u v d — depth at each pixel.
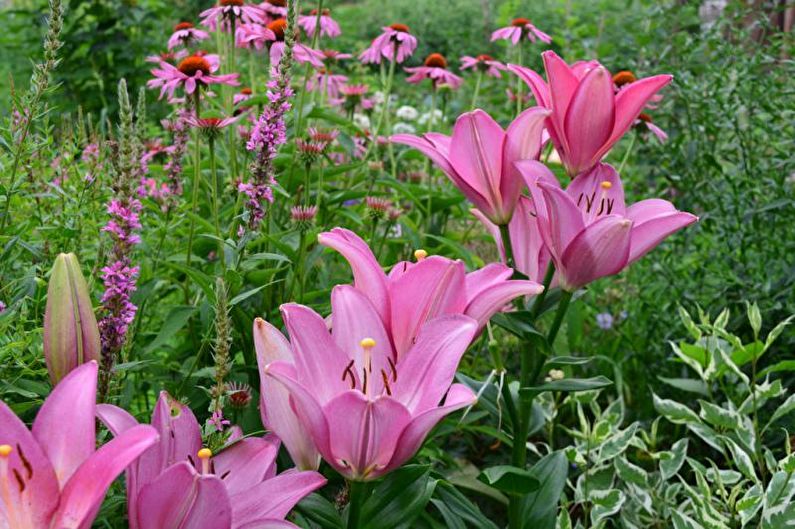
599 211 1.59
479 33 12.09
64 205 2.05
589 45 5.29
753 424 2.34
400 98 8.18
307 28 3.14
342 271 2.78
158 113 6.17
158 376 2.13
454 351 1.15
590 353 3.37
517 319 1.63
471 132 1.55
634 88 1.54
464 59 3.64
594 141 1.57
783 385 2.83
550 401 2.88
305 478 1.12
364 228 2.91
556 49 7.76
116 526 1.39
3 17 7.05
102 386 1.35
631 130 3.00
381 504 1.33
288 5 1.79
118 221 1.34
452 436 2.98
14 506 0.93
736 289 3.04
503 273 1.35
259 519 1.08
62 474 0.98
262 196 1.83
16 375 1.63
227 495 1.00
